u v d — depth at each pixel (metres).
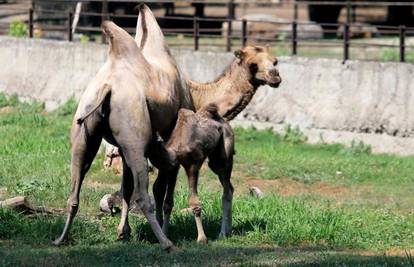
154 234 28.39
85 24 74.38
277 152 48.12
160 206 28.61
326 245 29.17
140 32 29.53
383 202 37.81
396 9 75.06
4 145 45.25
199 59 54.88
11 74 61.06
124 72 26.61
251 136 52.47
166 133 28.30
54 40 60.03
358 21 79.19
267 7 84.88
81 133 26.55
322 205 35.88
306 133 52.38
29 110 58.44
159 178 28.36
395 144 50.28
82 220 29.89
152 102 26.94
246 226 30.59
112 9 76.50
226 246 27.84
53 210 31.53
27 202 30.58
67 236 27.38
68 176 37.69
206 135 27.97
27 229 28.34
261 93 53.75
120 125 26.23
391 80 50.41
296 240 29.45
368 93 51.03
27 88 60.38
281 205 33.44
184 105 29.23
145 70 27.25
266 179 42.19
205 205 32.47
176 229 29.66
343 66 51.62
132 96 26.31
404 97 50.12
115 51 26.98
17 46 61.03
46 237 28.08
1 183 36.41
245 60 32.72
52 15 72.38
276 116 53.31
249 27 72.75
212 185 39.44
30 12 61.19
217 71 54.34
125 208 28.39
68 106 57.72
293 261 25.67
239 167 43.75
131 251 26.42
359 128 51.16
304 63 52.72
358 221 32.31
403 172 44.31
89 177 39.41
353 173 43.41
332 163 45.31
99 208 32.09
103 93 25.97
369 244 29.58
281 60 53.38
